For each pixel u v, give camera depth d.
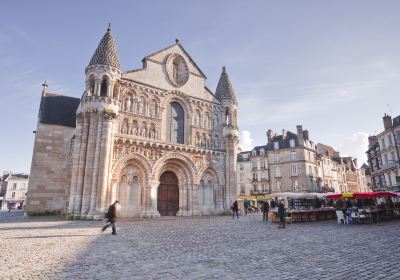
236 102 35.53
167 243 11.12
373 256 8.52
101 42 26.67
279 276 6.41
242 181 67.94
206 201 30.94
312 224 20.52
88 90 25.00
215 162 32.38
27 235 13.22
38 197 30.83
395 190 40.28
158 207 28.44
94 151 23.64
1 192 83.00
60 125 33.59
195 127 31.78
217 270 6.97
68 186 29.98
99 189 22.41
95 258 8.33
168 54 31.73
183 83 32.12
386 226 17.88
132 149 26.25
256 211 46.22
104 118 24.11
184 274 6.60
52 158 32.41
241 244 10.95
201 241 11.69
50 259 8.19
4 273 6.68
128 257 8.48
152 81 29.70
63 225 18.05
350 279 6.18
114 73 25.77
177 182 30.28
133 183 26.30
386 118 41.88
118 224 19.17
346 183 75.00
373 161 50.19
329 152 75.50
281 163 59.72
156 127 28.77
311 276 6.41
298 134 58.81
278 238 12.68
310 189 56.03
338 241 11.72
